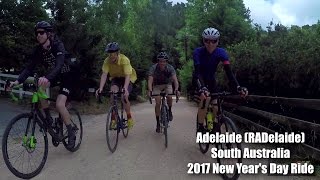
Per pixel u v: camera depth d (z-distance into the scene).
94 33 17.48
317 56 6.38
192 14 26.89
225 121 5.29
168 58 8.16
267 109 8.42
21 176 5.05
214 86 6.43
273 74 7.95
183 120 12.36
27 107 14.55
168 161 6.15
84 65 16.38
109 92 7.10
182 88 36.78
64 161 6.11
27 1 20.52
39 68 12.86
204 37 6.02
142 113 15.47
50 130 5.90
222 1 23.94
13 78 18.02
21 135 5.27
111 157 6.43
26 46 17.91
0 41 19.36
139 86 35.31
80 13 17.39
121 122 7.64
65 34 16.11
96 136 8.61
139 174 5.41
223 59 6.07
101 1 29.52
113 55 7.22
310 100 5.84
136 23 38.56
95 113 14.68
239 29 22.95
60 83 6.17
